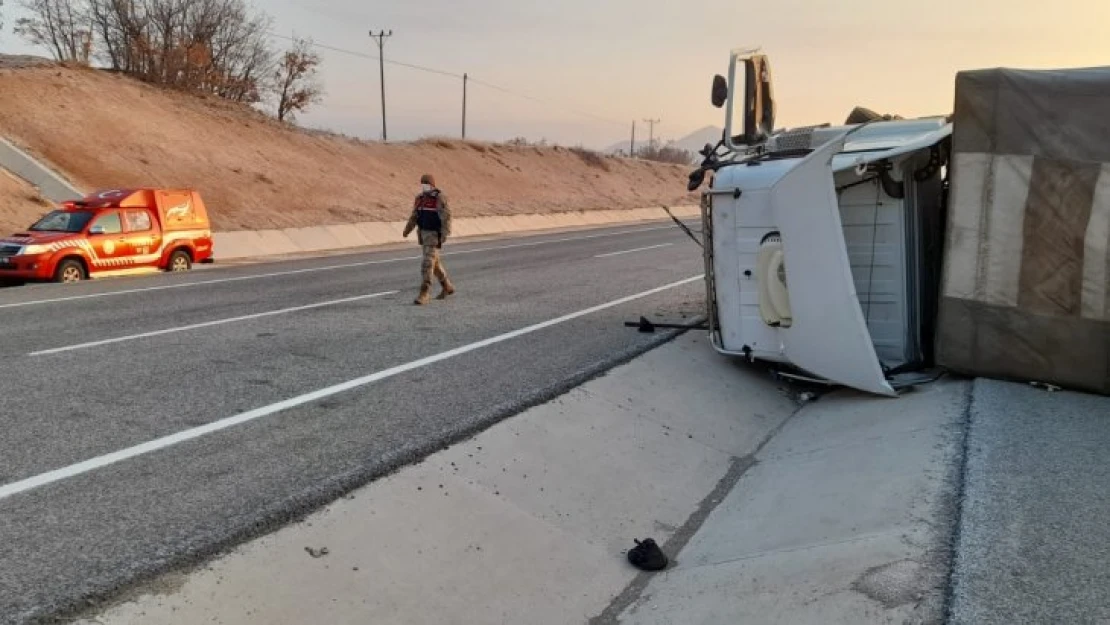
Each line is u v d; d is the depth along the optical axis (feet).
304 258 69.72
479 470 16.85
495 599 13.39
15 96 82.89
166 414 19.92
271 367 24.85
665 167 241.35
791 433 22.20
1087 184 20.04
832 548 13.83
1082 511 13.55
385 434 18.39
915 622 10.69
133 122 92.17
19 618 10.93
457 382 23.06
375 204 107.55
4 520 13.87
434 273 39.06
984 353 21.71
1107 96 19.89
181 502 14.65
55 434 18.29
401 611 12.52
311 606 12.12
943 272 22.25
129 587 11.82
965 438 17.21
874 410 21.47
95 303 38.11
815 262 22.16
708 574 14.38
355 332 30.63
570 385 22.35
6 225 61.41
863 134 25.18
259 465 16.49
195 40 130.82
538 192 157.07
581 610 13.73
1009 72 20.84
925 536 13.08
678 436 21.26
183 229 58.23
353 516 14.32
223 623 11.41
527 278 49.26
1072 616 10.43
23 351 26.76
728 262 25.57
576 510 16.69
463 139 167.02
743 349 25.50
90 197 55.83
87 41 128.16
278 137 115.34
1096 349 20.24
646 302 38.91
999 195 21.13
